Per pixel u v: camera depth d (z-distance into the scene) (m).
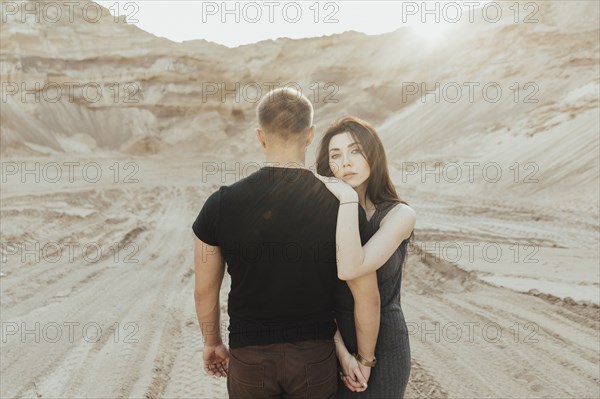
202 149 52.88
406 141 34.44
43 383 4.34
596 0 36.94
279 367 1.72
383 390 1.90
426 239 11.11
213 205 1.69
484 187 20.00
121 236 12.40
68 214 14.73
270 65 59.50
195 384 4.38
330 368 1.81
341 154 1.90
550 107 26.23
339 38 57.22
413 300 7.23
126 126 53.69
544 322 5.84
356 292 1.74
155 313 6.54
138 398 4.05
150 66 58.94
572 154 19.53
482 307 6.57
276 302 1.70
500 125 29.17
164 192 23.89
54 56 55.75
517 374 4.50
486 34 43.44
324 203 1.69
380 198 1.92
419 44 50.47
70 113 51.50
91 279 8.45
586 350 4.98
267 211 1.66
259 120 1.74
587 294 6.61
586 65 32.62
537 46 37.00
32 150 41.22
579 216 14.30
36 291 7.60
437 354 5.01
